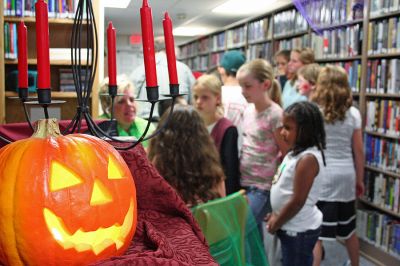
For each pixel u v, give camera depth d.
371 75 3.44
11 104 2.12
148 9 0.74
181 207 0.93
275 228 2.08
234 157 2.22
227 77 3.21
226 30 6.55
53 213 0.63
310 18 3.28
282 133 2.14
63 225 0.63
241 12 5.06
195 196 1.58
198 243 0.82
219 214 1.42
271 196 2.16
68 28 1.87
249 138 2.53
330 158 2.69
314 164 1.98
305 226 2.05
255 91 2.43
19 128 0.98
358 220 3.59
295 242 2.05
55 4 1.81
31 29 2.00
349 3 3.37
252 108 2.61
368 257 3.44
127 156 0.92
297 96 3.51
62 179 0.66
